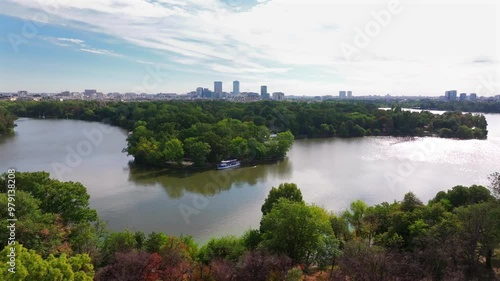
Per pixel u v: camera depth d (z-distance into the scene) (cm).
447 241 3866
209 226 6228
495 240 3909
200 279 3706
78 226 4272
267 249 4169
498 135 17862
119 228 6075
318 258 4366
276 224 4409
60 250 3603
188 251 4350
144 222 6362
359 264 3591
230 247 4453
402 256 3891
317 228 4362
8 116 16762
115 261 3753
